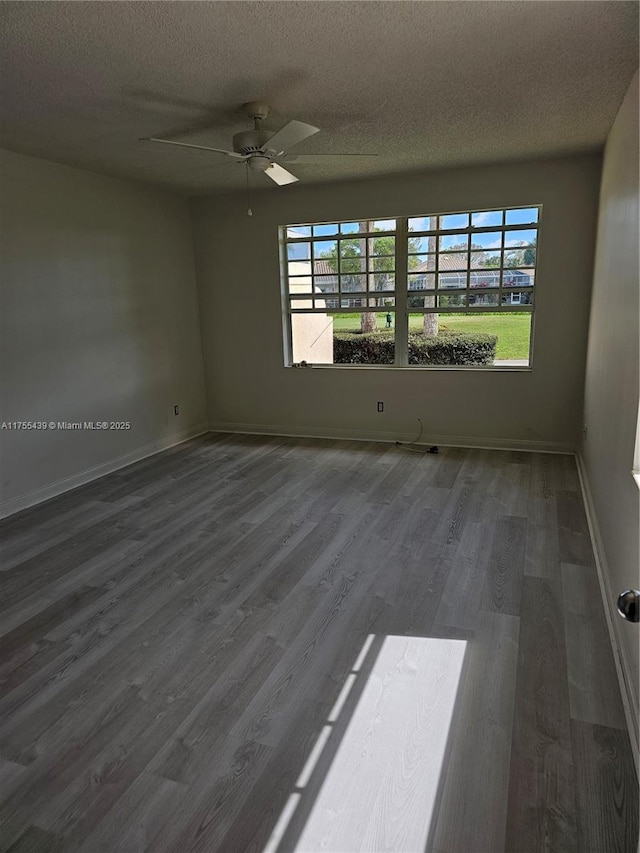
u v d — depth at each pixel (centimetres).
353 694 198
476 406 510
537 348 478
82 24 208
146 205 504
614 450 257
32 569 298
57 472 420
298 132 279
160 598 266
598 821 147
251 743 177
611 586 242
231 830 148
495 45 234
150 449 523
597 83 275
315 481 432
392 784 161
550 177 444
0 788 163
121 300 479
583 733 176
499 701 192
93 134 343
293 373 570
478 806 153
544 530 330
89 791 161
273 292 556
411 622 241
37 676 212
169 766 169
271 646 227
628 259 247
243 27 214
